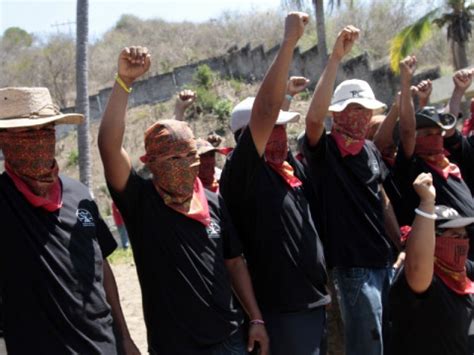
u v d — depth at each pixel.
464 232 4.44
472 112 6.76
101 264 3.67
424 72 20.91
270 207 4.35
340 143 4.96
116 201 3.96
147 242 3.89
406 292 4.43
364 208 4.90
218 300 3.89
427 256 4.26
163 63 36.91
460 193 5.54
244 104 4.78
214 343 3.85
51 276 3.40
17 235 3.42
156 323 3.90
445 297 4.38
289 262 4.32
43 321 3.40
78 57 14.05
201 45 39.91
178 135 3.88
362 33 32.28
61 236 3.49
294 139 21.00
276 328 4.34
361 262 4.83
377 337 4.81
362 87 5.10
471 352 4.52
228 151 5.23
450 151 6.23
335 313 5.39
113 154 3.80
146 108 28.88
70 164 27.14
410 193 5.45
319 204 4.96
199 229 3.92
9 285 3.42
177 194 3.90
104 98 28.39
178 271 3.84
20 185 3.50
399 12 32.88
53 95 36.62
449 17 18.95
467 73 6.25
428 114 5.48
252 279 4.43
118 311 3.89
